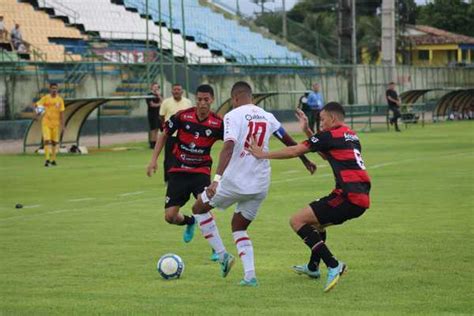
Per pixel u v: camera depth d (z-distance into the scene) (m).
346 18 95.38
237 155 15.91
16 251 19.77
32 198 30.20
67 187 33.34
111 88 67.94
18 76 62.59
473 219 22.95
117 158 46.56
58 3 77.19
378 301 14.34
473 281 15.73
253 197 15.96
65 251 19.66
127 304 14.48
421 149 48.97
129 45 74.50
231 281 16.27
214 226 16.52
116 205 27.69
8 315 13.91
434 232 20.97
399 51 120.00
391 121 70.00
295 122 81.00
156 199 29.11
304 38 102.50
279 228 22.12
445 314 13.41
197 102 18.14
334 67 85.12
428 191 29.11
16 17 72.25
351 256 18.19
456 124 76.56
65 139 50.34
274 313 13.65
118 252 19.41
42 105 42.44
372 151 47.81
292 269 16.52
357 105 77.56
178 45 81.25
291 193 29.48
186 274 16.94
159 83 70.31
